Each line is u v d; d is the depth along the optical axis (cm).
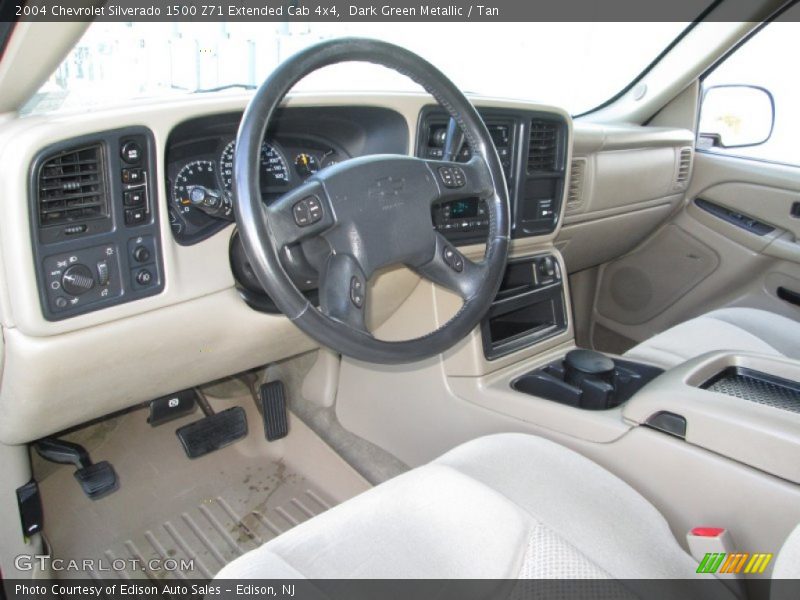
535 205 162
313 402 189
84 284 99
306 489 169
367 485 167
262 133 89
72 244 96
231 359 135
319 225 94
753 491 101
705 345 162
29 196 90
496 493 95
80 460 156
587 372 146
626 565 86
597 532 92
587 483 104
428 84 109
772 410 102
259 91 90
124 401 131
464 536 88
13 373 103
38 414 114
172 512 159
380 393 172
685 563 91
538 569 83
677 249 243
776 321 176
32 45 87
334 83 142
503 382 152
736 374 124
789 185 211
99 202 98
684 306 245
